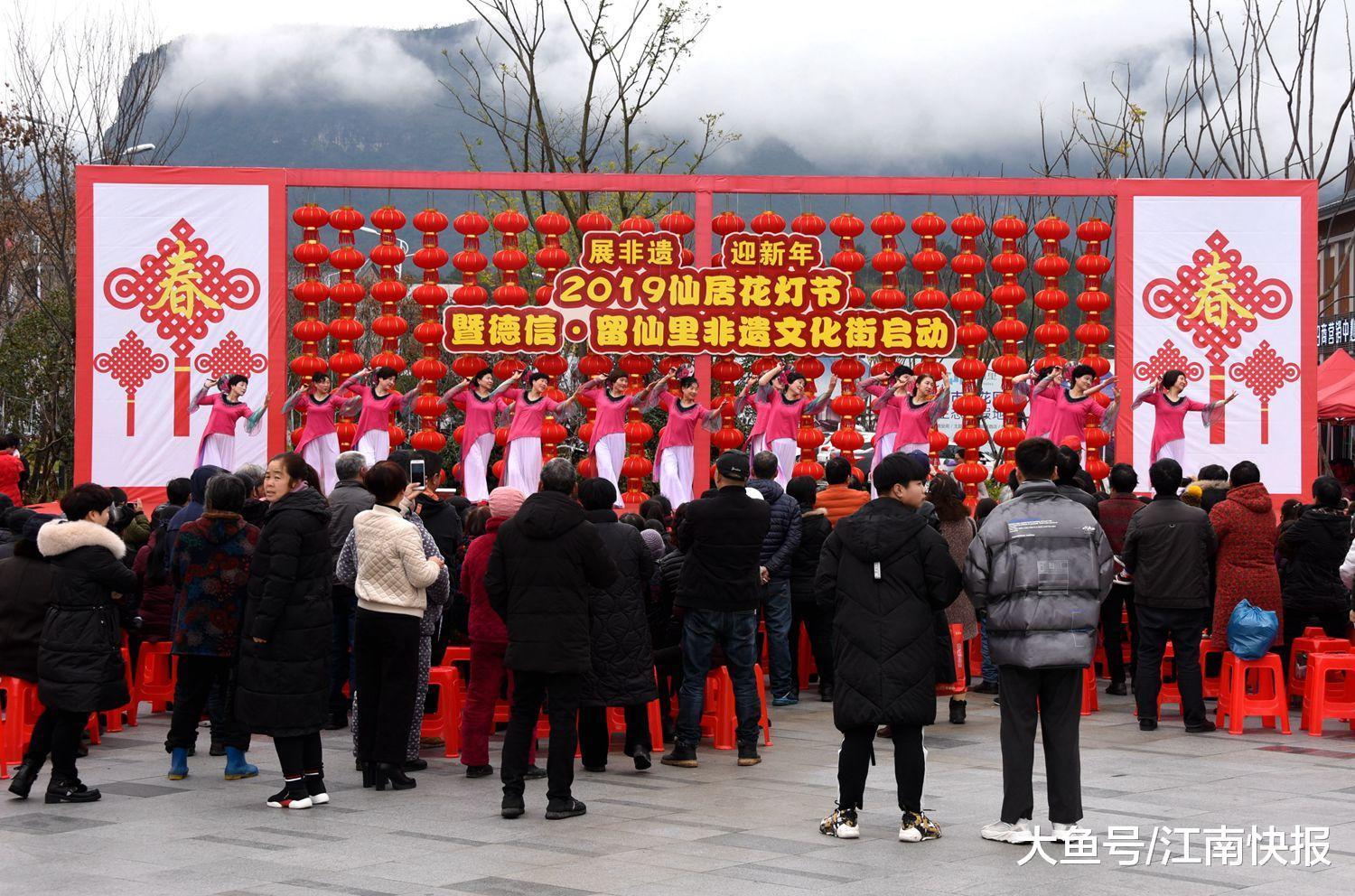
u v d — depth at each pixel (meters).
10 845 6.81
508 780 7.50
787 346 15.47
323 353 25.06
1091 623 6.80
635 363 15.73
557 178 15.66
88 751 9.62
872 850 6.68
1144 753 9.44
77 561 7.84
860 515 7.05
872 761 7.18
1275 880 6.13
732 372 15.75
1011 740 6.88
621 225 15.91
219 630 8.34
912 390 15.70
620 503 15.68
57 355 25.05
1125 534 11.59
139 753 9.55
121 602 10.05
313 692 7.70
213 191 15.36
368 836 7.00
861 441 15.67
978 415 15.77
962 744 9.88
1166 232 15.56
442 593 8.54
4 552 9.44
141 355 15.28
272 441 15.38
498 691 8.84
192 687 8.50
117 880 6.11
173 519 9.69
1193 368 15.55
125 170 15.25
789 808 7.73
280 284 15.41
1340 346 26.69
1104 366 15.70
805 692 12.77
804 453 15.89
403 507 8.43
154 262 15.29
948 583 6.84
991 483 21.89
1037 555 6.77
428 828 7.20
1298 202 15.53
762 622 12.56
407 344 24.86
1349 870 6.30
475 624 8.71
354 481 9.63
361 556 8.16
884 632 6.83
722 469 8.98
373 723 8.28
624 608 8.68
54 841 6.89
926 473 7.22
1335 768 8.90
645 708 8.95
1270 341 15.54
